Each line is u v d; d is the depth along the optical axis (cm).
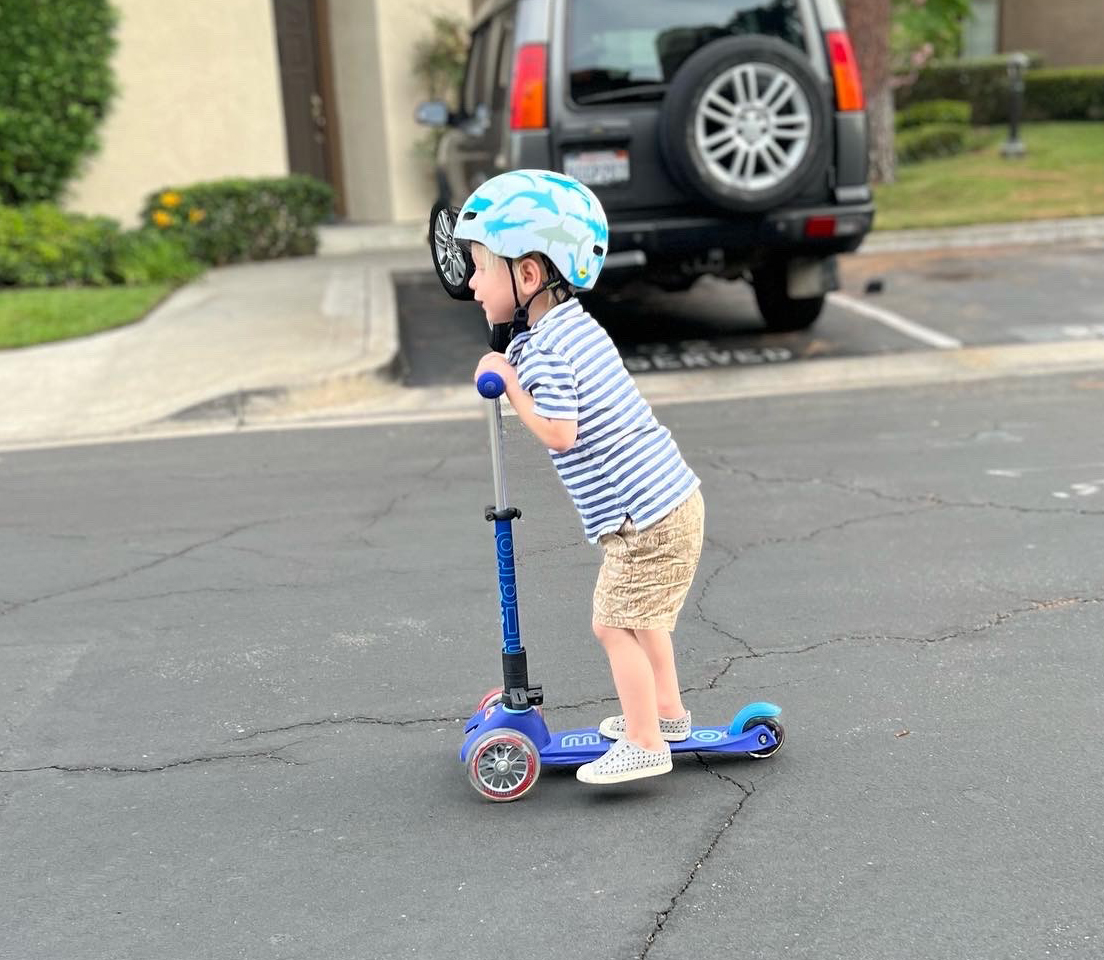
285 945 265
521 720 319
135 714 378
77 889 289
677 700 326
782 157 734
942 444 629
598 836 303
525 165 744
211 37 1334
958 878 277
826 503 547
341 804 323
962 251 1214
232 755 351
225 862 298
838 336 885
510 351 303
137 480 636
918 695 368
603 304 979
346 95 1502
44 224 1131
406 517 557
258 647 423
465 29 1441
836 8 771
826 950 255
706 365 821
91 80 1262
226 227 1299
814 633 414
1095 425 648
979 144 1919
